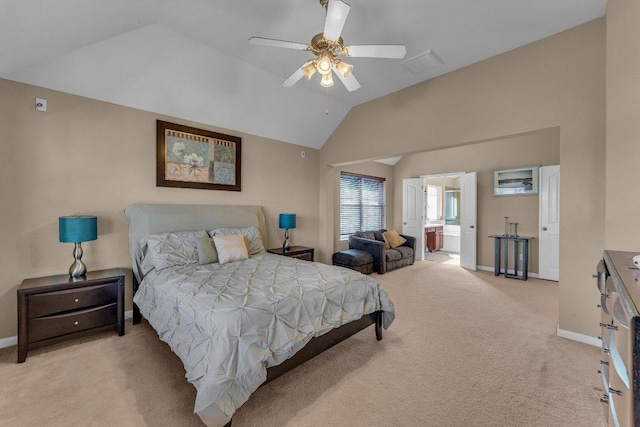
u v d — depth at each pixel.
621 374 0.91
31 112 2.54
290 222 4.37
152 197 3.28
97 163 2.90
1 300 2.43
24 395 1.80
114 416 1.62
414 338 2.65
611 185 2.11
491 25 2.50
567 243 2.60
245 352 1.54
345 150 4.73
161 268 2.74
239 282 2.23
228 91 3.50
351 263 5.05
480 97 3.12
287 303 1.87
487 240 5.71
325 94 4.07
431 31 2.58
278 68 3.33
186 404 1.73
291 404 1.75
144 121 3.21
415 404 1.75
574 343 2.52
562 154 2.62
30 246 2.55
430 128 3.57
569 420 1.61
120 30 2.40
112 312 2.61
